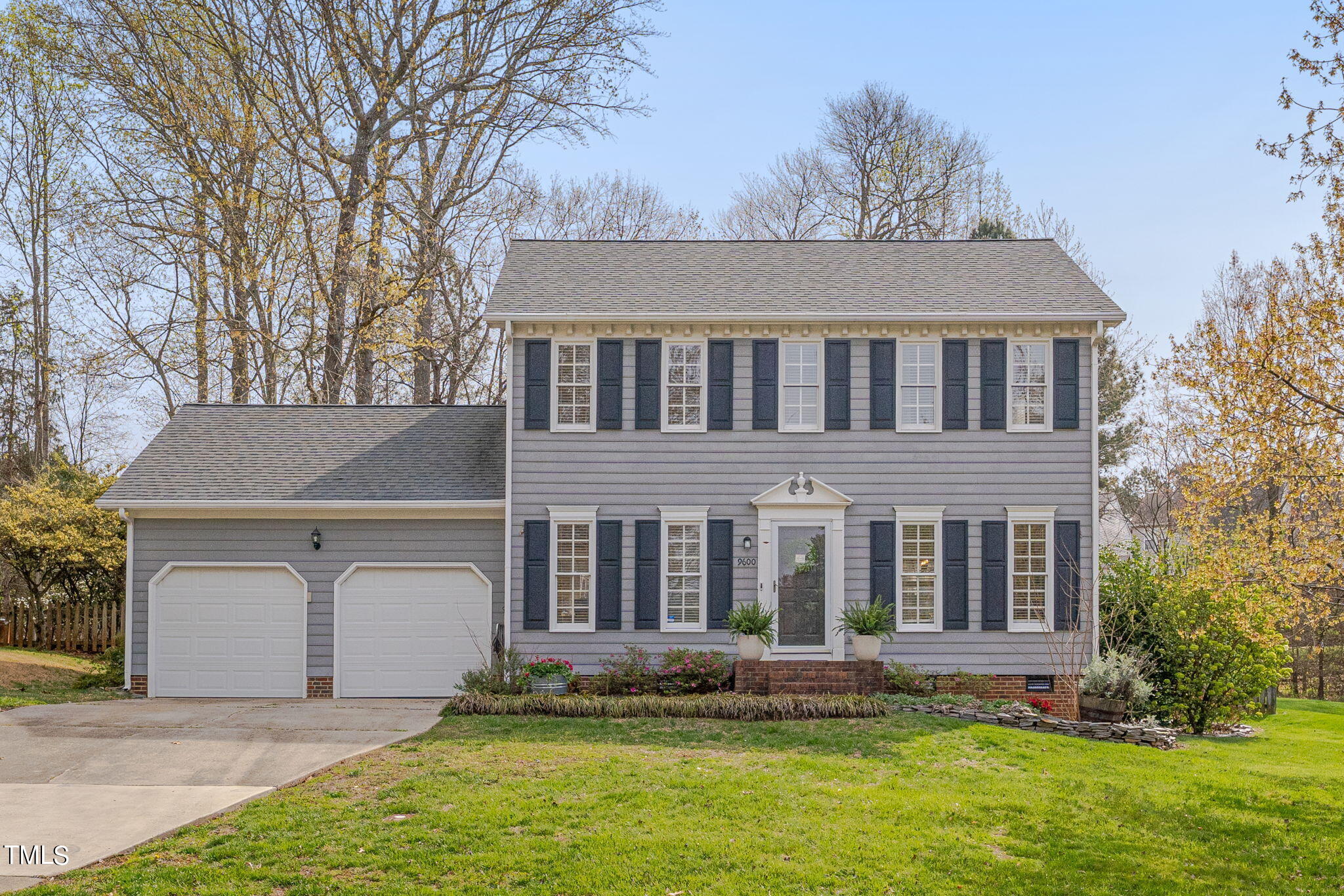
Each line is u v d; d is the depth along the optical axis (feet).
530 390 59.88
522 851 29.19
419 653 59.88
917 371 60.54
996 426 59.93
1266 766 44.65
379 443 66.08
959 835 31.94
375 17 89.15
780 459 59.93
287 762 39.47
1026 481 59.77
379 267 89.76
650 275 65.05
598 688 56.44
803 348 60.75
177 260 89.56
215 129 84.17
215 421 68.69
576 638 58.85
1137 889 28.09
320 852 29.12
